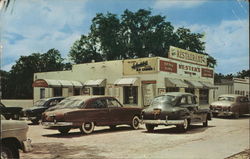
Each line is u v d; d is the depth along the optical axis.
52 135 14.09
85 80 31.92
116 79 29.53
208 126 17.73
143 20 58.25
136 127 16.52
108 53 57.53
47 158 8.91
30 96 54.19
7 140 7.03
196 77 33.22
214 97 37.03
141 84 27.84
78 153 9.63
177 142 11.73
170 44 57.44
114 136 13.57
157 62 27.09
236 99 24.78
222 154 9.21
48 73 35.28
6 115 21.09
